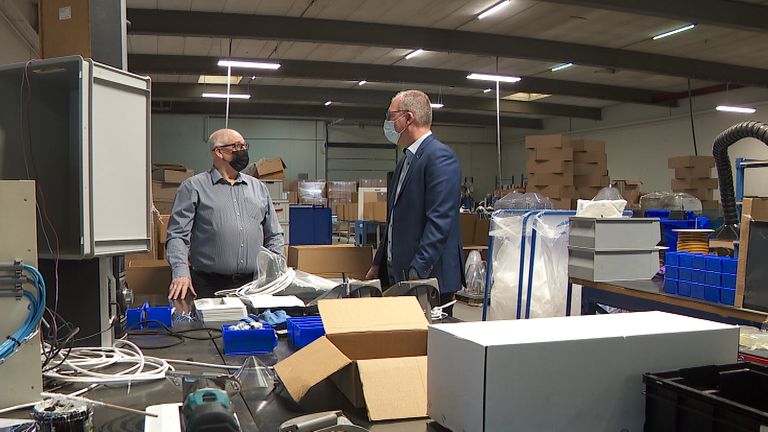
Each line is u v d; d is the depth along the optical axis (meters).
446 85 9.10
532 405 0.90
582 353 0.94
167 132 12.26
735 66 8.27
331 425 0.92
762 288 1.96
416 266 2.09
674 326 1.05
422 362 1.10
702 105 10.04
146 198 1.46
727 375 0.97
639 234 2.60
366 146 13.69
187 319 1.80
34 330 1.05
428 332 1.04
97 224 1.30
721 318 2.11
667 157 10.71
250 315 1.74
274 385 1.19
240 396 1.13
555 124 13.39
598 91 9.91
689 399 0.88
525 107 11.52
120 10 1.50
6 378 1.03
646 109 11.09
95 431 0.94
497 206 5.65
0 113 1.40
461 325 1.02
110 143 1.33
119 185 1.37
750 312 1.99
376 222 6.56
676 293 2.31
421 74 8.88
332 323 1.20
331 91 10.54
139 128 1.43
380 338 1.18
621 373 0.97
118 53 1.50
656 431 0.93
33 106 1.40
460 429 0.93
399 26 6.61
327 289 1.99
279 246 2.50
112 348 1.36
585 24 6.53
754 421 0.79
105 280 1.41
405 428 0.99
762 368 0.98
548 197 6.72
